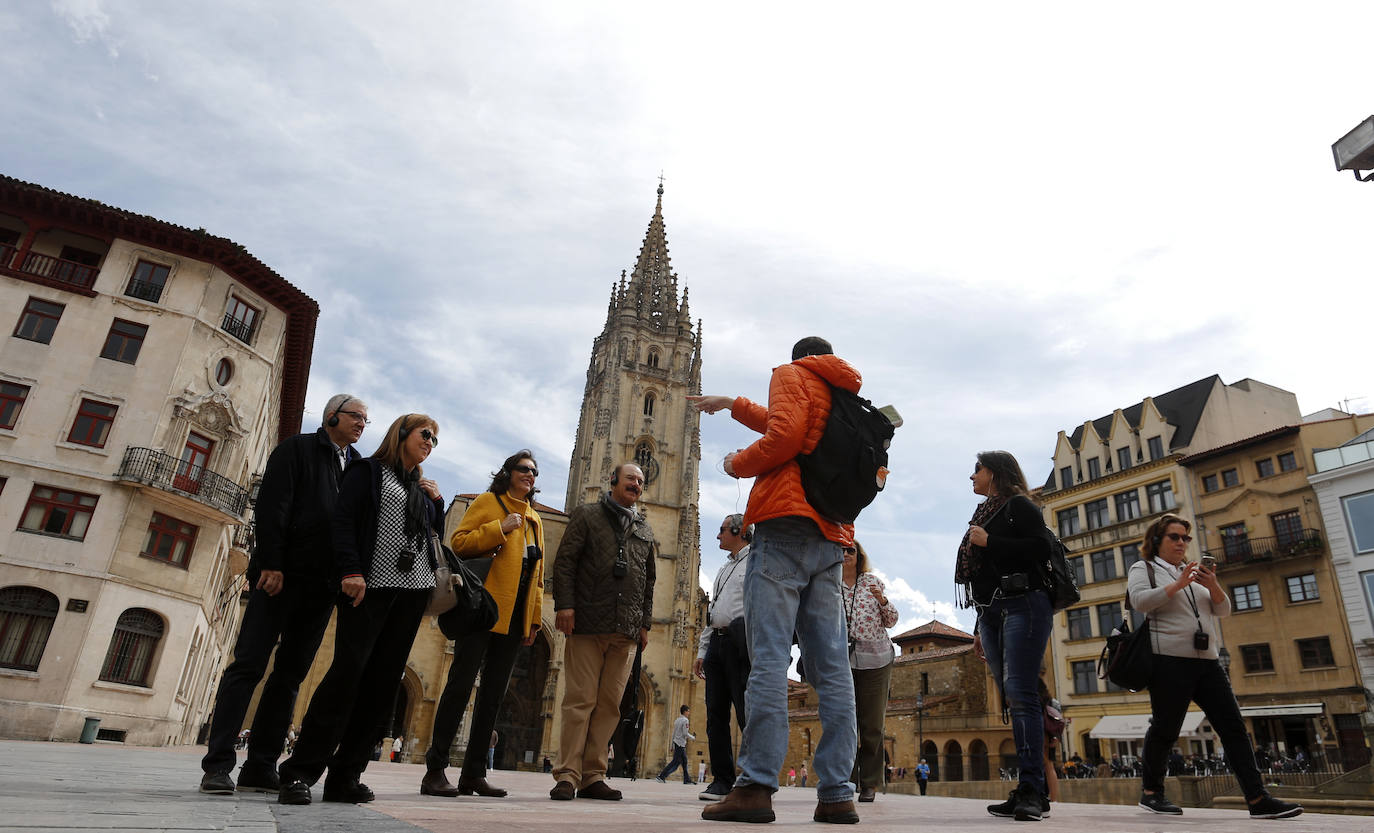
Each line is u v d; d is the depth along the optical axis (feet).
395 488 16.92
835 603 13.94
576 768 21.70
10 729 79.00
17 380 91.20
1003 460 21.40
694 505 241.14
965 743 153.48
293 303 115.03
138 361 97.19
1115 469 150.61
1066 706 142.72
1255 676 119.44
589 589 23.38
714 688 27.48
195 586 97.76
